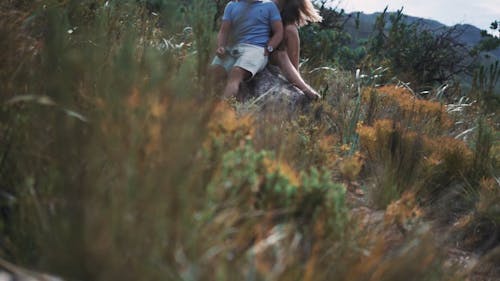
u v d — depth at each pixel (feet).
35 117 6.57
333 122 16.24
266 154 7.47
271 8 16.94
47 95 6.52
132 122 5.44
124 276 4.52
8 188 6.46
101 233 4.56
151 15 16.67
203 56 6.50
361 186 12.29
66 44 7.61
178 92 5.74
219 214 5.79
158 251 4.80
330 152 11.86
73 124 5.47
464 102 26.32
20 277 4.65
